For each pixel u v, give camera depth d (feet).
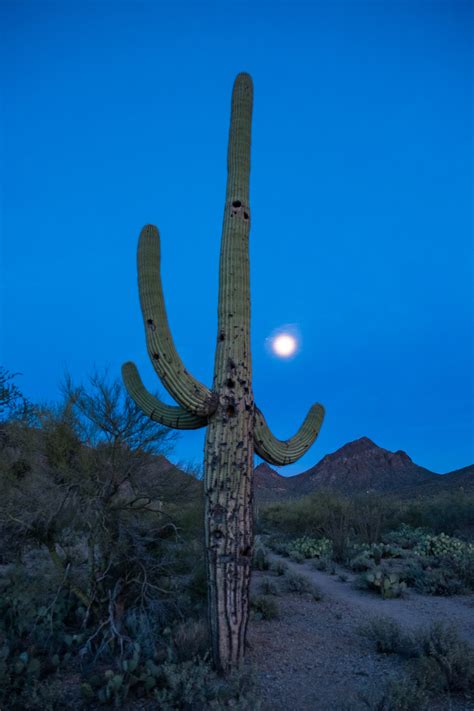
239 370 20.71
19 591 22.93
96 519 22.26
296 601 30.91
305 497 68.90
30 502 22.70
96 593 22.58
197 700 15.90
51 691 16.28
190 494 25.48
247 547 19.52
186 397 19.81
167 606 23.34
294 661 20.45
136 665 17.78
